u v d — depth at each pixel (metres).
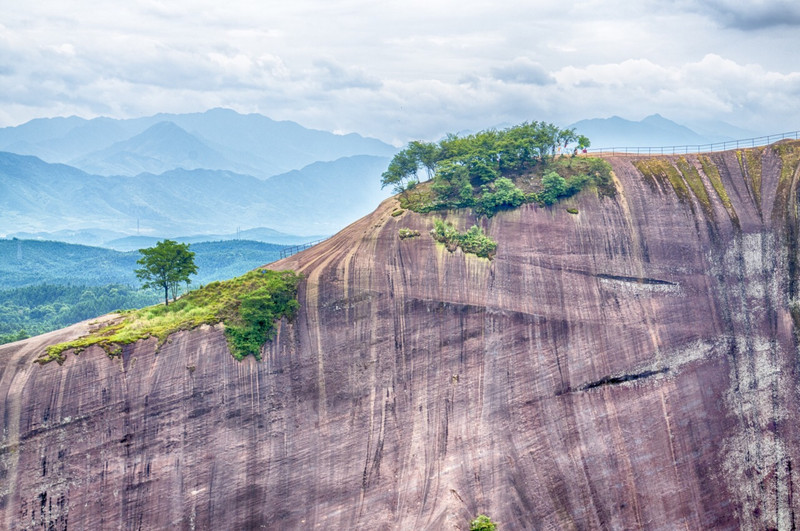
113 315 103.38
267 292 98.88
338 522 86.50
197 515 84.19
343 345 97.62
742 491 92.75
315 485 88.12
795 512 91.88
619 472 91.81
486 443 92.06
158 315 99.50
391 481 89.19
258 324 95.62
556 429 94.12
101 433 85.62
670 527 89.44
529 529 87.31
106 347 90.44
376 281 103.81
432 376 96.56
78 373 88.25
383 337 98.88
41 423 84.94
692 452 94.00
